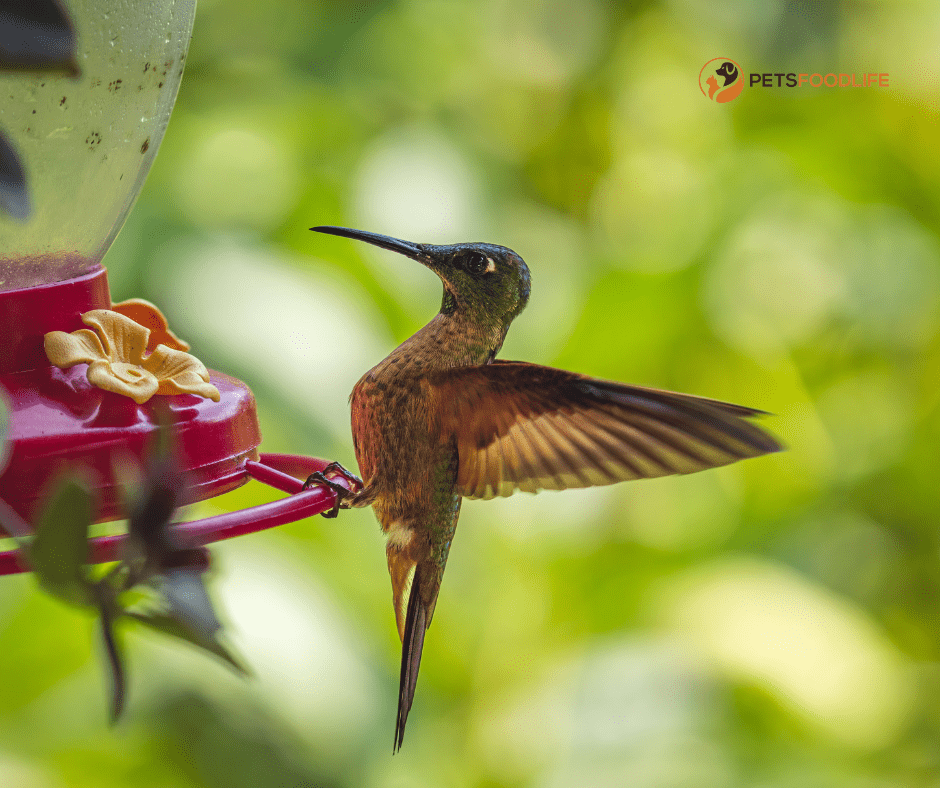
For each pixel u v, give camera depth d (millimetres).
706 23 12164
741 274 12156
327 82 10961
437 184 10508
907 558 12367
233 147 10195
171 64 5051
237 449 4637
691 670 10047
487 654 9984
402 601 5770
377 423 5512
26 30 2463
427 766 9289
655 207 12195
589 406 5180
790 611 10477
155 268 8852
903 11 12062
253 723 8469
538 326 11789
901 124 12117
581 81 12117
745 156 12195
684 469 4883
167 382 4453
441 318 5656
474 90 12070
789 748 9797
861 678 10109
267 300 8695
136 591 2348
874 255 12305
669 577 10992
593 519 11438
